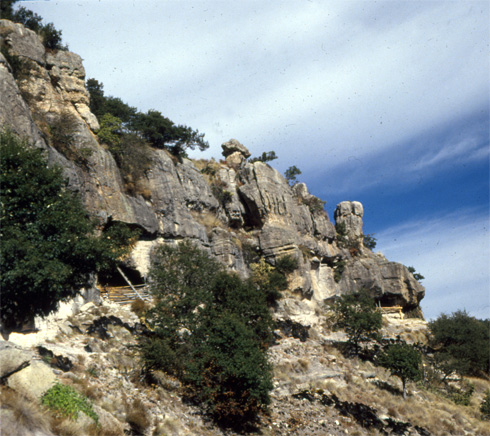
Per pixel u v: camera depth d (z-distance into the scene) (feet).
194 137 185.88
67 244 64.75
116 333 87.81
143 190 137.49
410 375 114.11
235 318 87.71
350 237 235.61
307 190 217.56
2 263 59.41
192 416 71.05
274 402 88.22
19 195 63.52
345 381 110.11
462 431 103.50
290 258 166.09
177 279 92.79
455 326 163.12
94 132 131.23
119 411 60.08
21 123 94.22
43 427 42.60
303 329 133.69
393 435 90.63
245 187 182.91
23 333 71.72
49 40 139.64
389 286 206.59
